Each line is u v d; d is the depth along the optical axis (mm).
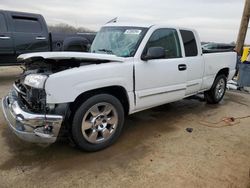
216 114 5312
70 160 3221
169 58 4285
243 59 7824
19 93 3430
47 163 3139
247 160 3373
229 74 6125
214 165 3211
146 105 3994
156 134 4117
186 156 3416
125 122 4625
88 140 3340
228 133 4277
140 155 3404
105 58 3363
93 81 3203
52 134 2990
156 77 3986
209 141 3922
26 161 3168
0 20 7598
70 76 3010
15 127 3066
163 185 2775
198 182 2844
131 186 2746
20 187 2672
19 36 7957
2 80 8016
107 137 3539
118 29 4320
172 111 5395
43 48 8602
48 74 2996
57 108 3008
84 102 3217
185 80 4602
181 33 4551
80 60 3285
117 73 3453
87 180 2826
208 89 5625
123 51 3883
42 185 2719
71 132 3238
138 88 3773
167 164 3195
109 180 2836
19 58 3436
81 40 4672
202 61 5016
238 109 5746
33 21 8352
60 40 8930
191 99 6453
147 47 3895
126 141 3812
